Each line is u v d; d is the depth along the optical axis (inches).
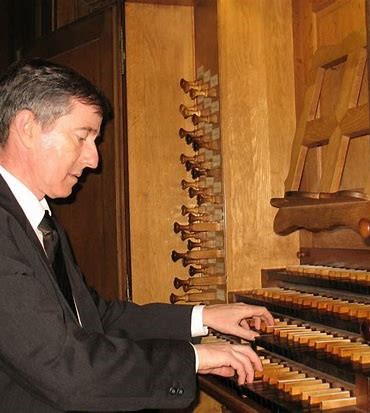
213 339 65.6
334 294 59.9
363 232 49.6
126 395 38.9
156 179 85.1
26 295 38.1
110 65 84.4
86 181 85.2
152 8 85.4
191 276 82.0
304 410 41.7
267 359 53.9
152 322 55.6
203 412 81.4
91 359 38.3
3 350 37.8
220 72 75.0
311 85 69.4
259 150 75.7
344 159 61.3
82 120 45.5
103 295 83.4
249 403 47.5
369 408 40.9
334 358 45.5
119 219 81.7
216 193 77.2
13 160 45.9
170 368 40.4
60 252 49.0
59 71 45.0
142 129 84.7
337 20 69.3
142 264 84.0
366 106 57.9
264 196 75.6
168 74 85.8
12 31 112.0
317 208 62.7
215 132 77.5
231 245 74.2
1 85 45.3
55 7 113.4
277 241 75.5
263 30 76.6
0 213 41.8
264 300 63.1
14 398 40.8
